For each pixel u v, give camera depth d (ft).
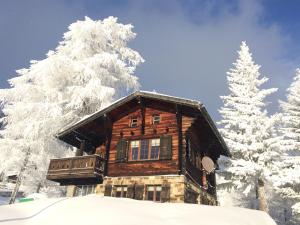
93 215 25.57
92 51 77.25
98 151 63.52
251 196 102.01
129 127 58.65
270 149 79.82
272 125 82.69
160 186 50.19
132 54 81.66
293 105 93.71
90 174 53.93
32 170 64.44
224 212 31.24
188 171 52.70
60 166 58.59
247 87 91.97
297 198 76.02
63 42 78.69
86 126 61.11
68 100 68.23
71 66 68.90
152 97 54.03
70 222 23.94
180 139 52.13
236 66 97.86
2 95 64.80
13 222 22.82
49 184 69.51
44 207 27.71
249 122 84.53
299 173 71.67
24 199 51.44
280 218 101.04
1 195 82.17
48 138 65.72
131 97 56.13
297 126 89.30
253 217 31.37
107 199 33.04
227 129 89.92
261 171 75.66
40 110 60.49
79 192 62.54
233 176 81.15
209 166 58.95
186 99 50.34
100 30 76.89
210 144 63.77
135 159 54.65
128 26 82.89
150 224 24.80
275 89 87.71
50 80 69.56
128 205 30.60
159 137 54.60
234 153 83.56
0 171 62.08
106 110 57.26
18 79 69.21
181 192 47.42
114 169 55.26
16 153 62.03
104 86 66.90
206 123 56.44
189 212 29.96
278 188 74.54
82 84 71.10
